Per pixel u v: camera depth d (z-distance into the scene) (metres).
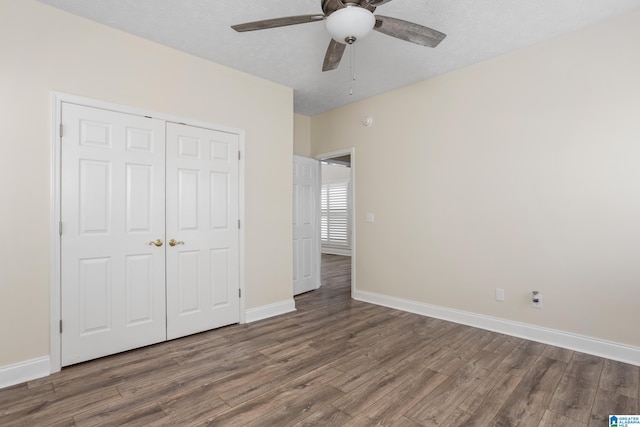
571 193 2.71
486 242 3.19
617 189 2.51
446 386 2.12
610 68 2.53
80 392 2.05
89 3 2.30
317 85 3.82
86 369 2.36
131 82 2.71
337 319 3.52
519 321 2.99
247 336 3.03
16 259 2.19
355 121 4.38
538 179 2.88
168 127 2.91
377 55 3.08
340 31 1.81
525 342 2.86
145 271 2.78
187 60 3.04
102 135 2.56
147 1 2.28
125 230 2.67
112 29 2.62
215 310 3.22
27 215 2.23
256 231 3.55
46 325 2.29
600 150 2.58
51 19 2.34
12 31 2.20
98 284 2.54
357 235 4.35
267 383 2.17
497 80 3.11
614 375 2.26
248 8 2.37
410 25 1.89
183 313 3.00
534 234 2.90
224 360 2.52
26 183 2.23
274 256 3.71
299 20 1.89
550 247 2.82
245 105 3.46
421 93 3.69
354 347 2.76
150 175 2.80
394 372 2.32
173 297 2.94
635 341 2.44
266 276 3.63
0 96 2.14
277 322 3.43
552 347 2.74
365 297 4.25
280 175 3.79
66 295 2.39
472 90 3.28
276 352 2.67
